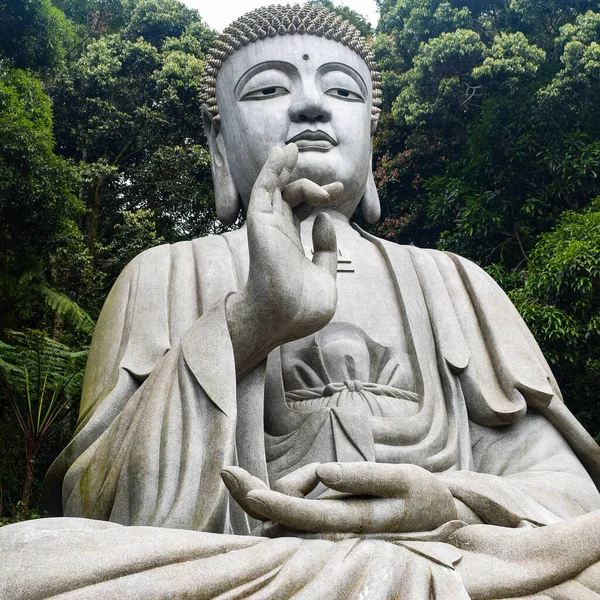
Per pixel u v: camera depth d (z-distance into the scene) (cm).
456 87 1211
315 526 366
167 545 340
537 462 493
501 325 540
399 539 376
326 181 570
